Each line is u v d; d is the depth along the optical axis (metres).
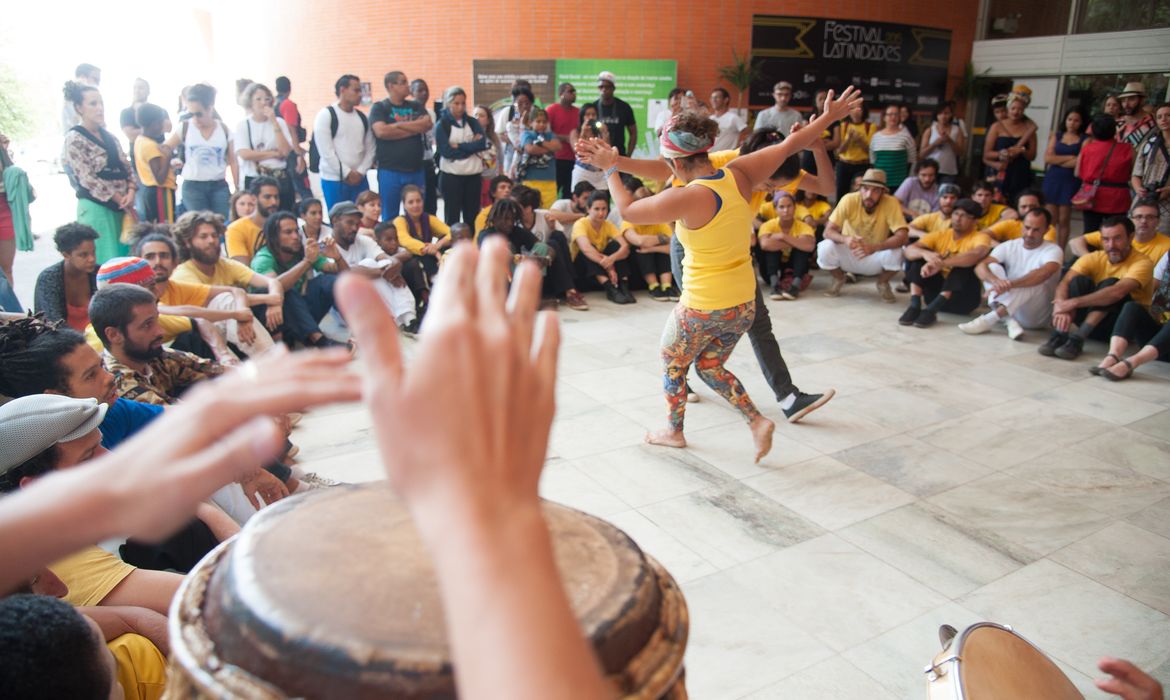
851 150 9.14
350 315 0.42
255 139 6.96
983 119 12.51
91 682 1.15
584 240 6.68
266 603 0.61
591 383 4.77
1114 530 3.20
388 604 0.61
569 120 9.02
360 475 3.52
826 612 2.64
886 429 4.16
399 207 7.88
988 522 3.24
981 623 1.60
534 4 11.05
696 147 3.26
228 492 2.33
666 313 6.45
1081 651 2.48
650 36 10.92
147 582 1.79
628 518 3.22
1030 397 4.66
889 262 6.77
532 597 0.38
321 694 0.55
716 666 2.38
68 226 3.73
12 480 1.74
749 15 10.87
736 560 2.94
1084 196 7.48
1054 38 11.52
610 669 0.61
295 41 13.70
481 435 0.40
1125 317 5.05
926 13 11.73
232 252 5.37
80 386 2.17
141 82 7.48
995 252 5.93
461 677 0.37
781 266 7.08
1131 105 7.46
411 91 8.30
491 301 0.44
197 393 0.50
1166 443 4.04
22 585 1.55
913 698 2.26
